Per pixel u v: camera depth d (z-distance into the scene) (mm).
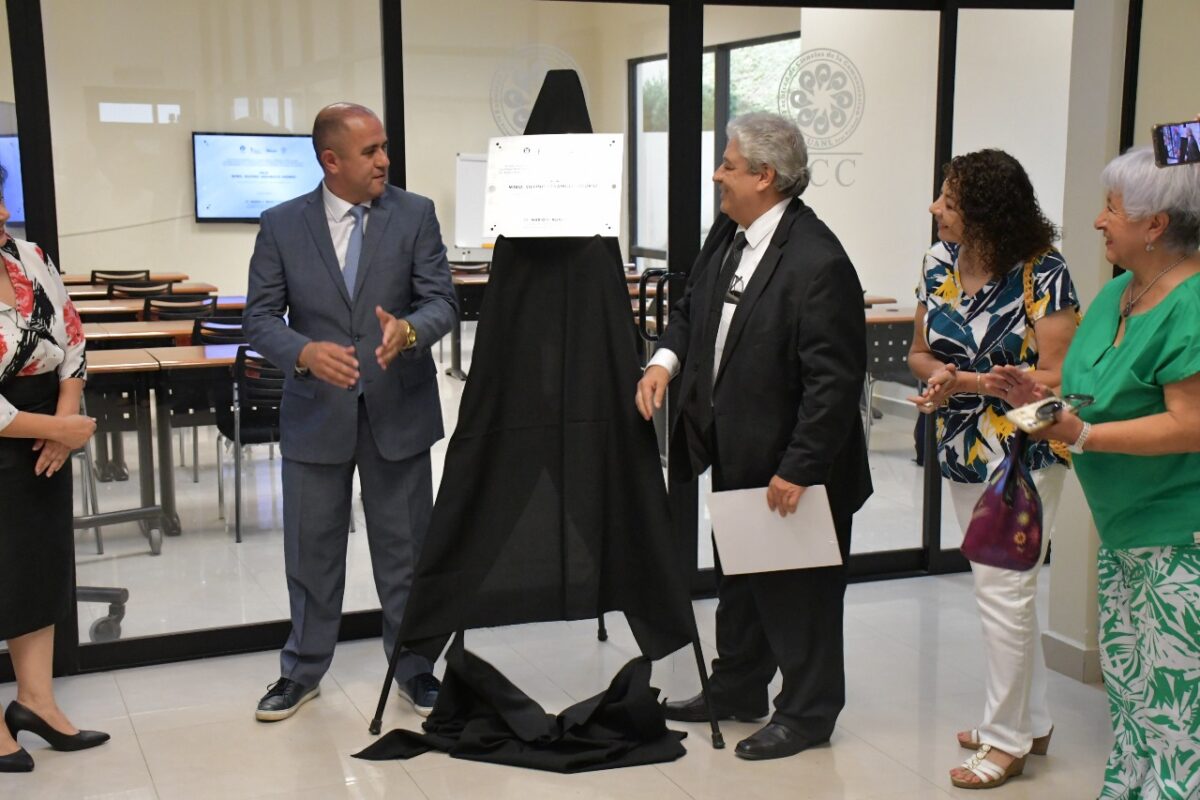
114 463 3994
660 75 4246
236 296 4004
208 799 2943
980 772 2990
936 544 4793
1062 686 3668
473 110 4078
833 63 4410
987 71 4574
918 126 4547
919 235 4621
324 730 3369
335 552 3514
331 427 3395
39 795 2969
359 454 3480
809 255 2957
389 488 3500
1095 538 3639
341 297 3385
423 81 4004
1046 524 2906
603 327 3139
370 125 3287
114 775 3080
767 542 3016
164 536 4074
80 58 3672
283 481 3488
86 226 3773
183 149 3834
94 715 3471
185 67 3789
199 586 4109
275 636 4027
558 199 3027
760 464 3049
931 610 4367
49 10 3615
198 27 3783
